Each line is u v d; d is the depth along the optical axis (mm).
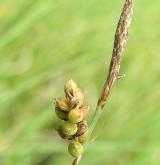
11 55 258
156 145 261
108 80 109
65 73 279
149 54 313
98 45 281
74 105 109
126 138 278
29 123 264
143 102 299
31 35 269
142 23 302
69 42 278
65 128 108
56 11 278
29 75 252
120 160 270
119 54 107
